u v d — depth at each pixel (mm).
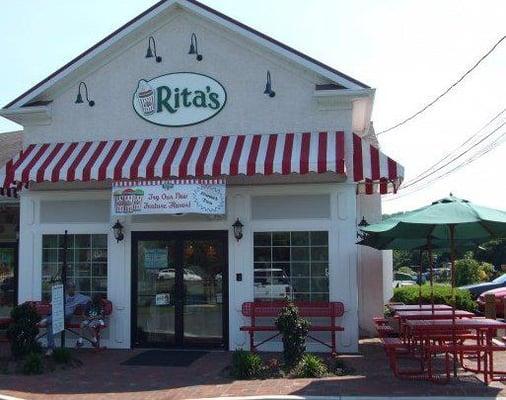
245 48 13906
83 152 13930
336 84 13375
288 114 13664
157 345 13766
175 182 12969
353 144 13289
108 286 14031
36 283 14398
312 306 13055
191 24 14172
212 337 13578
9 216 16938
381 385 9680
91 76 14539
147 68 14297
